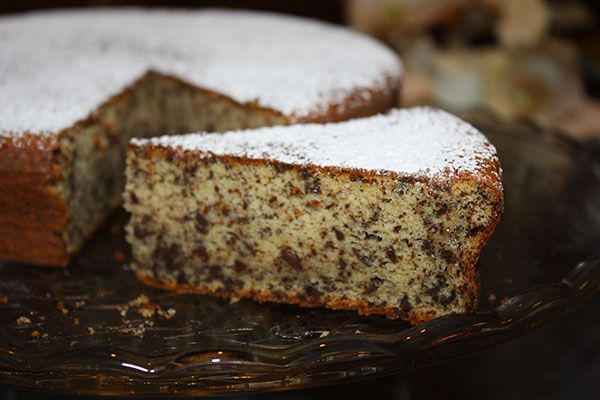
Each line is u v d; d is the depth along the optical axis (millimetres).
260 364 317
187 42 491
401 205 347
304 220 358
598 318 484
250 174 358
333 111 417
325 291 365
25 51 477
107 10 544
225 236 369
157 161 367
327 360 317
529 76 572
